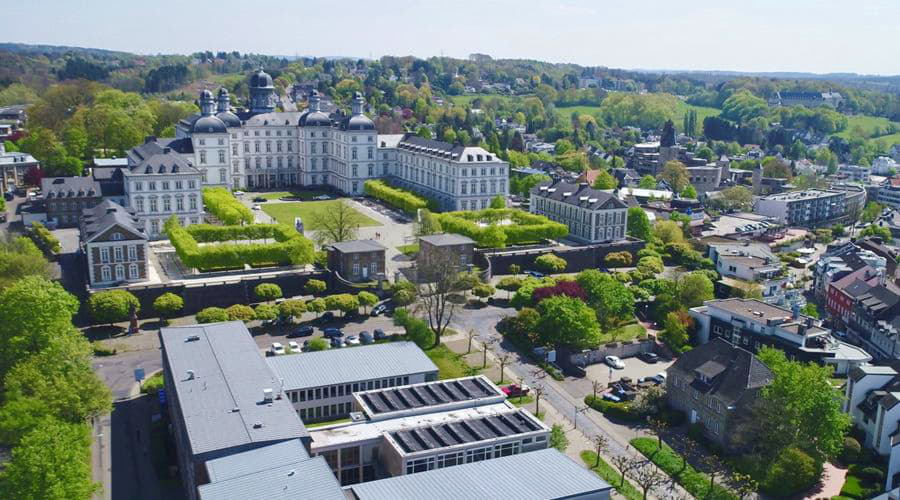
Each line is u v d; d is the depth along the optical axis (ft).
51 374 443.32
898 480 442.50
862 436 496.23
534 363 596.29
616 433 494.59
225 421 380.58
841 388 533.96
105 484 413.80
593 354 607.37
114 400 509.76
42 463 345.51
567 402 533.96
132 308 631.97
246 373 439.22
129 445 454.81
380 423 424.87
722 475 446.19
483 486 349.61
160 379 529.86
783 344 583.17
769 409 453.58
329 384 475.72
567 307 606.55
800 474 427.33
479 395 464.24
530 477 358.84
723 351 514.68
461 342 631.97
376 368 499.51
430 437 407.03
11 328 485.56
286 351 572.51
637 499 417.69
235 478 330.13
